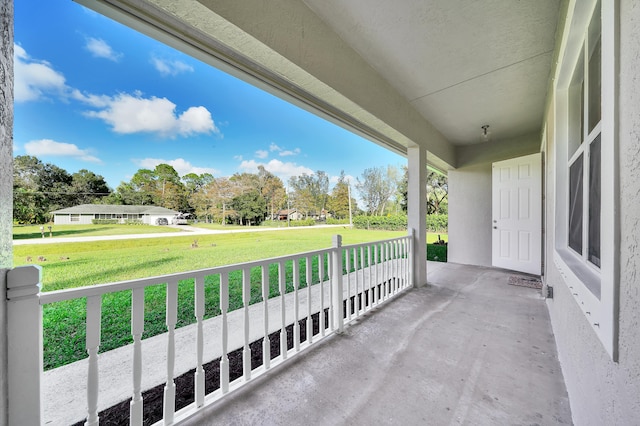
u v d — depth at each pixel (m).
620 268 0.66
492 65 2.42
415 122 3.42
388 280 3.22
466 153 5.08
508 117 3.64
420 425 1.29
